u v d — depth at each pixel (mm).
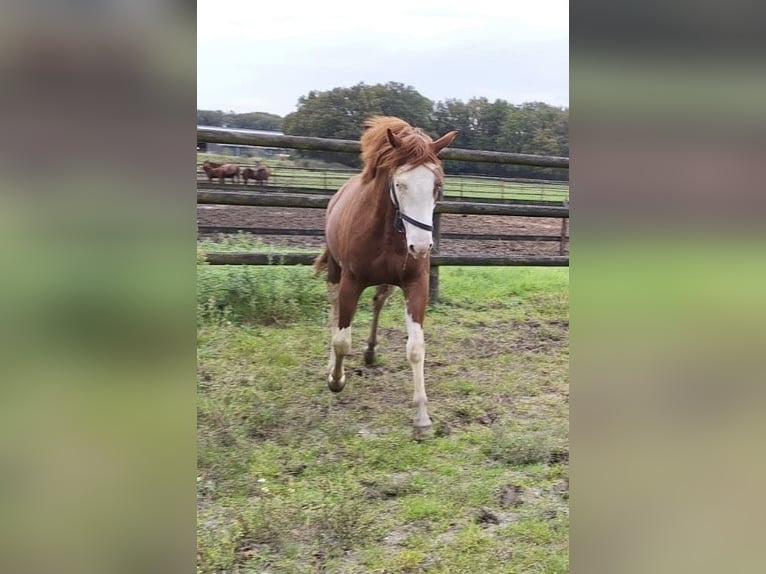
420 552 1843
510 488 2207
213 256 3451
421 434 2521
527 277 4598
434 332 3660
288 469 2234
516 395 2928
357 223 2525
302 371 3020
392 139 2357
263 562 1749
